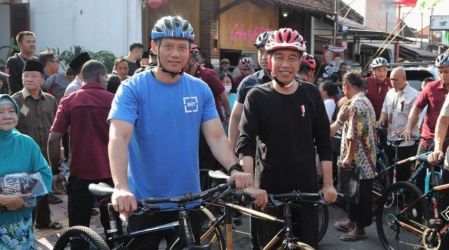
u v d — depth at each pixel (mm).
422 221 4855
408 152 6570
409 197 5117
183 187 2951
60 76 7488
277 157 3455
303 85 3551
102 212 4535
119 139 2756
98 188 2717
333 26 15555
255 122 3486
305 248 3053
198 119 3014
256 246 3688
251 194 3139
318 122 3555
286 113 3455
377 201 5773
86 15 11133
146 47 11008
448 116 4680
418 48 26375
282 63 3387
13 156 3469
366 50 20375
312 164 3510
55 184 4773
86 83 4652
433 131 6023
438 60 5898
